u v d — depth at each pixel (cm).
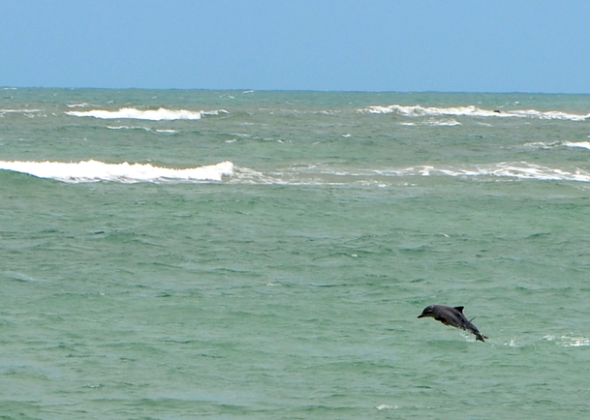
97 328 5678
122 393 4525
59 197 10919
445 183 13462
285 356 5209
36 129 19625
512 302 6656
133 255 7919
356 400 4503
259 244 8612
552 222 10338
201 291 6738
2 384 4588
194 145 17675
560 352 5391
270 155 16512
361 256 8175
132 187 12031
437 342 5550
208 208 10394
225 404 4409
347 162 15825
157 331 5653
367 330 5803
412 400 4534
